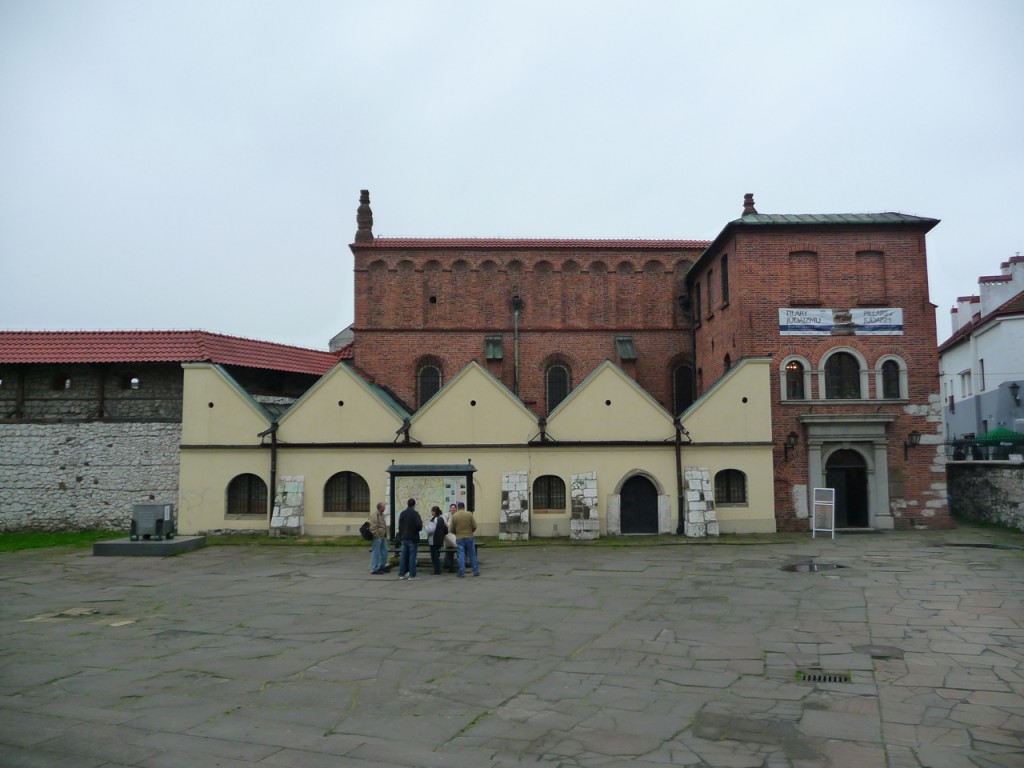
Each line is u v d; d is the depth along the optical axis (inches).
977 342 1886.1
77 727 398.3
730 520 1283.2
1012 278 1953.7
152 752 364.2
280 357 1592.0
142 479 1427.2
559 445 1291.8
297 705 433.7
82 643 582.6
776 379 1336.1
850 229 1362.0
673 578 859.4
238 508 1318.9
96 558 1077.8
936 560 974.4
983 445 1461.6
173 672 500.7
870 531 1301.7
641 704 432.5
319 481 1304.1
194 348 1441.9
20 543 1266.0
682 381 1674.5
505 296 1664.6
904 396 1339.8
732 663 513.0
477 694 451.8
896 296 1357.0
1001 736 382.6
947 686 460.8
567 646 560.4
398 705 433.1
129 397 1451.8
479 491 1294.3
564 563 993.5
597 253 1676.9
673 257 1686.8
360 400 1315.2
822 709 422.6
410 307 1652.3
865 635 585.0
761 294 1349.7
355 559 1052.5
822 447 1333.7
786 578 847.1
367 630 617.6
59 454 1448.1
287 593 791.7
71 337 1473.9
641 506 1291.8
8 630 630.5
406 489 1055.0
